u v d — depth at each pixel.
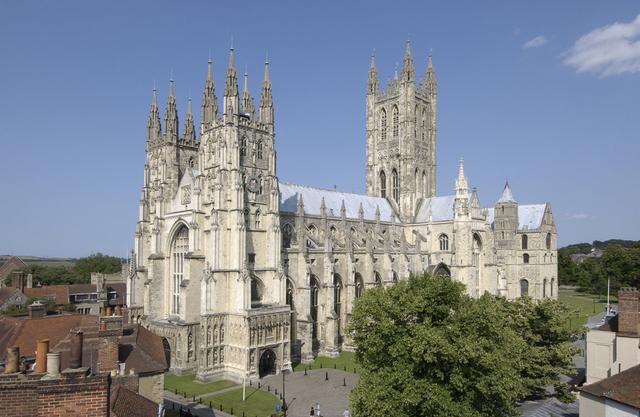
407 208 175.00
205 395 97.25
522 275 192.00
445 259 163.50
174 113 145.62
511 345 69.12
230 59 117.81
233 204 114.56
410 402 53.66
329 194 161.38
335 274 141.00
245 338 107.88
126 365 64.31
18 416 30.88
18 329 71.19
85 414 28.23
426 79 187.62
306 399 94.69
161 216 132.12
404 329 60.47
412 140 175.25
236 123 116.69
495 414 59.56
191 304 114.88
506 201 190.75
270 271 121.81
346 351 138.38
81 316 77.31
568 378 101.38
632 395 52.09
